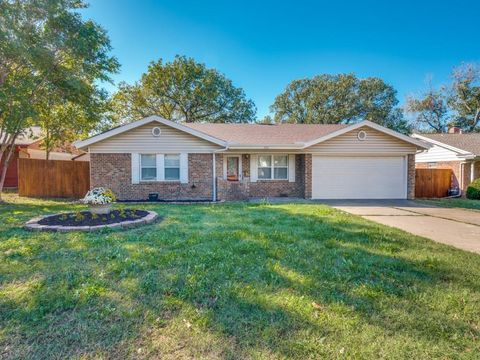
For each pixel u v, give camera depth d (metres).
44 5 9.38
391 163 13.26
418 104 32.34
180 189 12.23
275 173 13.84
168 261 3.76
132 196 12.03
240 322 2.44
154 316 2.52
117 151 11.94
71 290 2.97
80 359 2.01
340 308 2.67
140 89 27.38
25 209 8.62
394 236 5.39
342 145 12.90
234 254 4.09
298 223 6.41
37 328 2.35
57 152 22.00
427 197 15.34
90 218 6.15
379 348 2.13
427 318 2.53
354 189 13.17
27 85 9.80
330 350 2.10
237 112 30.30
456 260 4.05
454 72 30.52
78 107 12.86
